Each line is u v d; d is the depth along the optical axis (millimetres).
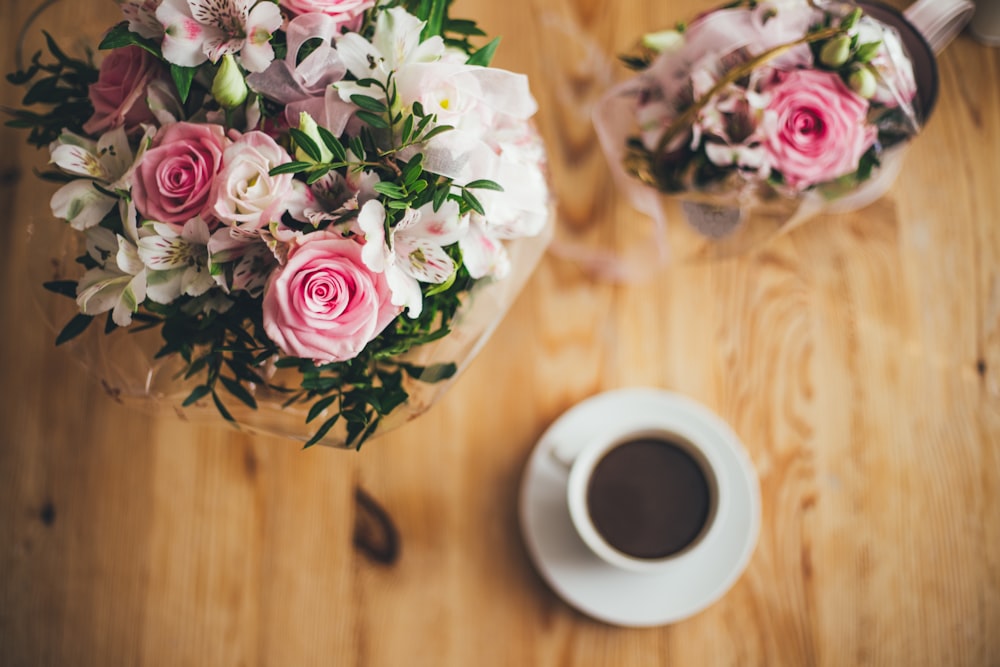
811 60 736
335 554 845
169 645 837
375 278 614
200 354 690
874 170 780
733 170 745
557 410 861
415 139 621
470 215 647
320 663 837
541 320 869
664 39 762
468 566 845
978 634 845
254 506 848
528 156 679
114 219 638
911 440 864
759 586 849
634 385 866
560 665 837
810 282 877
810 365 871
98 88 645
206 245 625
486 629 840
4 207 862
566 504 825
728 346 871
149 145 624
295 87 628
